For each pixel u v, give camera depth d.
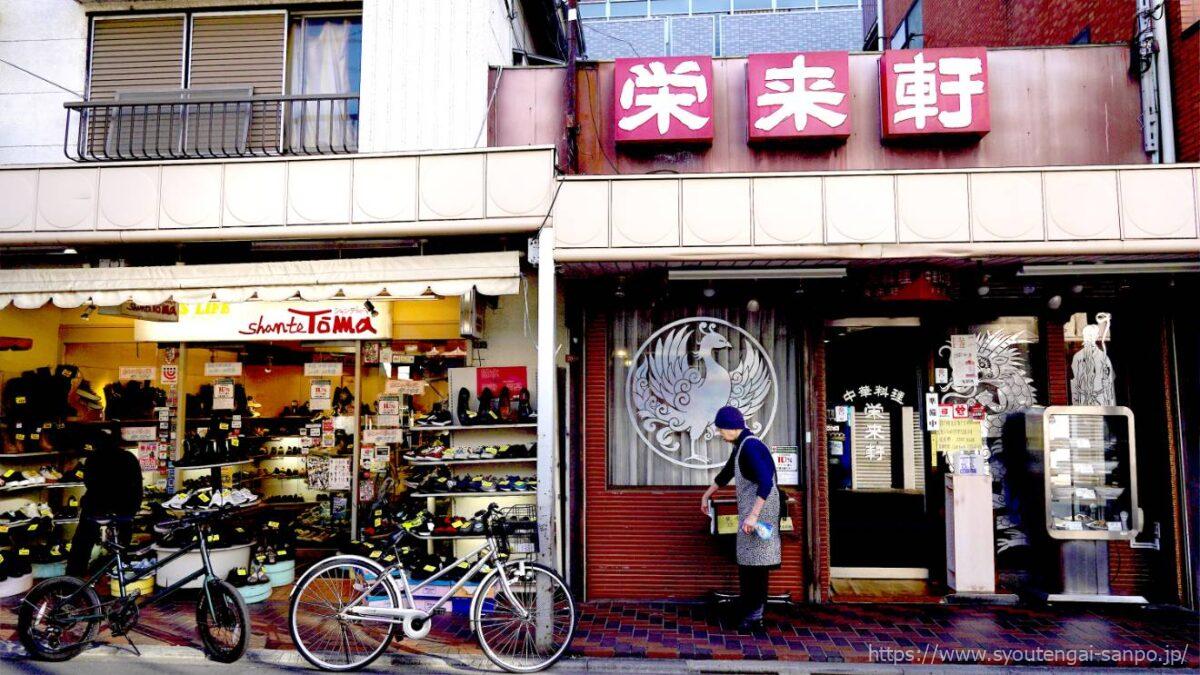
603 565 6.23
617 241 5.18
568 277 6.14
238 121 6.68
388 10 6.56
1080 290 6.01
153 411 7.64
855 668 4.61
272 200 5.50
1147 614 5.69
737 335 6.50
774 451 6.38
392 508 6.95
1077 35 6.89
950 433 6.48
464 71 6.46
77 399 7.70
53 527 7.02
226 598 4.66
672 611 5.82
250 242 6.14
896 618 5.61
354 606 4.65
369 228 5.40
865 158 6.16
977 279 5.79
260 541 6.81
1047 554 6.02
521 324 6.76
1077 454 6.20
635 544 6.24
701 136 6.04
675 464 6.43
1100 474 6.15
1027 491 6.22
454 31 6.50
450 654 4.83
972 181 5.08
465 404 6.39
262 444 8.34
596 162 6.31
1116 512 6.12
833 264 5.43
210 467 7.52
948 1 9.98
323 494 8.17
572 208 5.22
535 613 4.82
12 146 6.78
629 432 6.47
